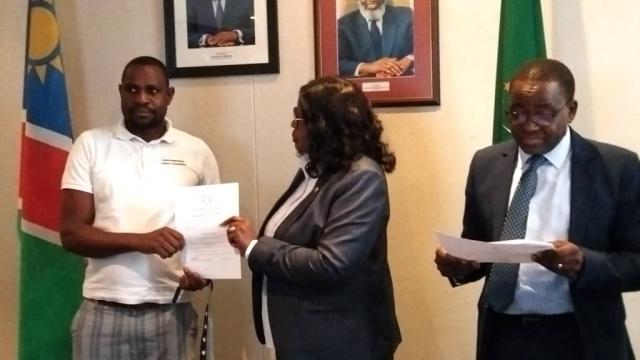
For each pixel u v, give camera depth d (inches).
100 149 87.7
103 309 85.8
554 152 68.0
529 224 68.1
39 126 98.3
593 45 93.6
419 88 97.8
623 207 66.3
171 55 105.3
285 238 71.9
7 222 111.9
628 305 93.1
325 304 70.1
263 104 103.7
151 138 89.7
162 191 87.4
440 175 98.7
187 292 89.1
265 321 74.3
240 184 105.1
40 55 98.6
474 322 98.6
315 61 101.0
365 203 68.6
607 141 93.8
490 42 96.3
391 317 73.6
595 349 65.3
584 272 62.4
